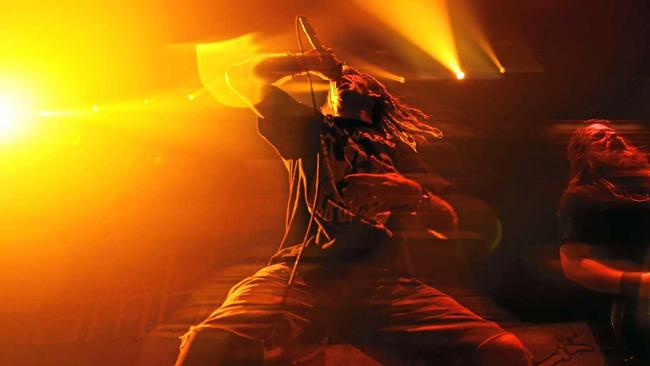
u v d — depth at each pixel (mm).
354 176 2803
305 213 2844
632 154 3523
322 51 2943
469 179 6156
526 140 6348
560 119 6391
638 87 6359
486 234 5180
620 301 3170
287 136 2838
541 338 4516
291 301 2639
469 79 6406
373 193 2793
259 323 2562
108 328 5078
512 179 6156
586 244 3295
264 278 2725
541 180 6176
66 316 5258
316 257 2730
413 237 2869
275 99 2846
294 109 2855
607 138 3518
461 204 5137
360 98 2939
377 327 2695
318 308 2668
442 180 3047
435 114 6371
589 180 3473
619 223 3285
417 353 2654
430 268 2916
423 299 2709
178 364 2484
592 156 3477
